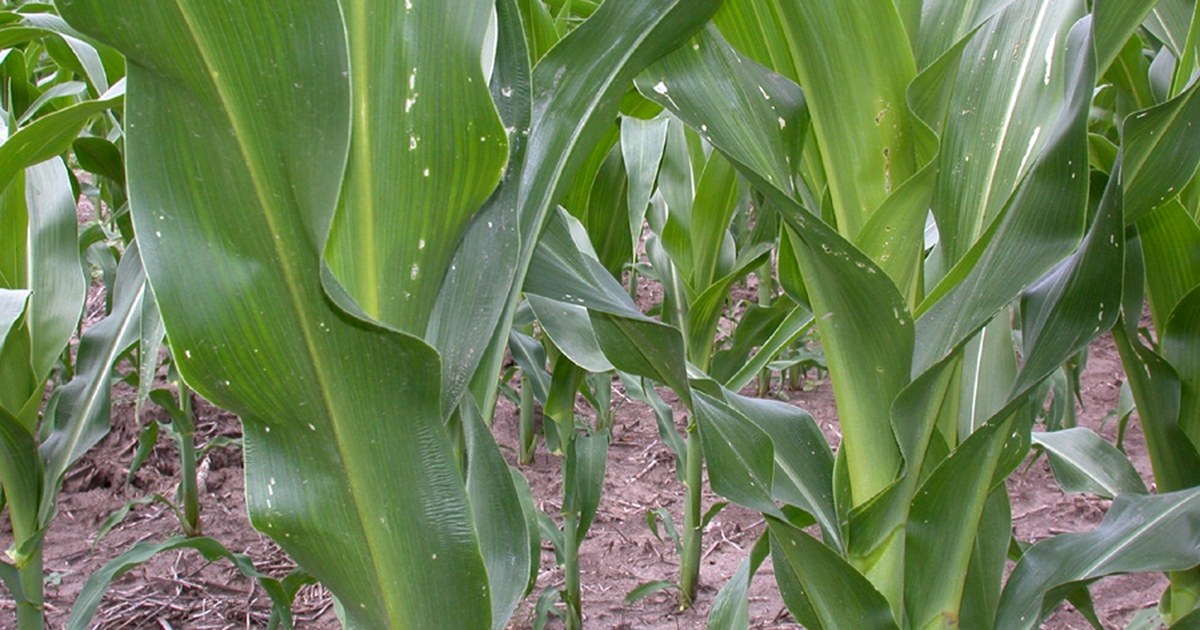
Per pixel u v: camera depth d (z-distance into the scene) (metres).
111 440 3.65
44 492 1.86
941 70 1.34
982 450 1.44
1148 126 1.41
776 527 1.48
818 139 1.41
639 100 1.66
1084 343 1.39
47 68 3.72
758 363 2.20
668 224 2.47
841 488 1.53
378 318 1.23
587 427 3.05
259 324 1.18
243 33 1.12
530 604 2.85
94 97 2.50
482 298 1.29
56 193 1.83
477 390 1.37
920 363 1.44
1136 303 1.62
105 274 3.21
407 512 1.24
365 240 1.21
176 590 2.88
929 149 1.36
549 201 1.33
